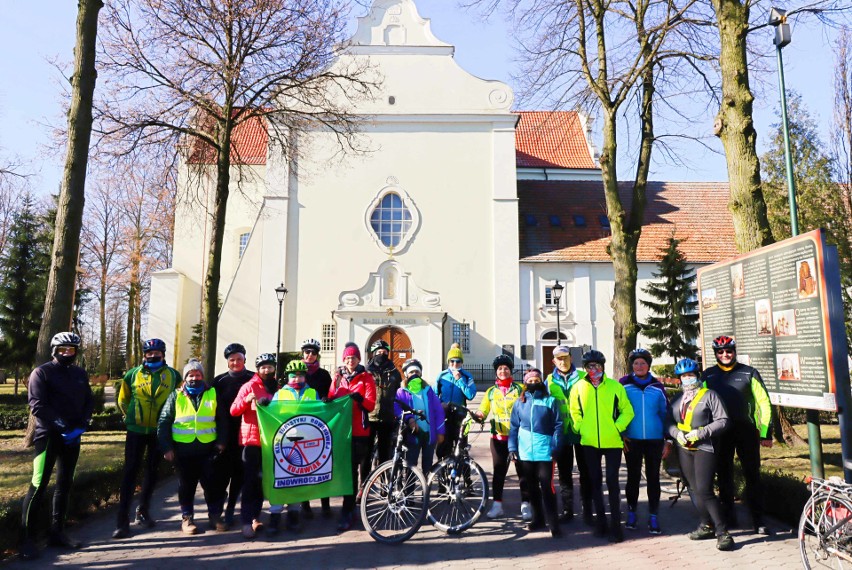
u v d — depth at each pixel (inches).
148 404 266.8
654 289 944.3
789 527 261.3
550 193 1270.9
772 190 821.9
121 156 564.4
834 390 239.1
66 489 240.4
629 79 514.6
